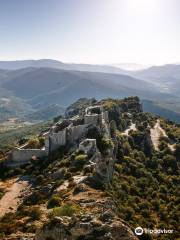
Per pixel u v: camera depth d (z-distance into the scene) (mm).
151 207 103375
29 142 137125
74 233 47312
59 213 59906
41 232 49750
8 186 105500
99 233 46688
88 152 108562
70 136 127812
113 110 187000
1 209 85500
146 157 154250
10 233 60375
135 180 119312
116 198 88312
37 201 82812
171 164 152125
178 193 124375
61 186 86062
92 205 66375
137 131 175625
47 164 118312
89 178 88000
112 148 119250
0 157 143125
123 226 47750
